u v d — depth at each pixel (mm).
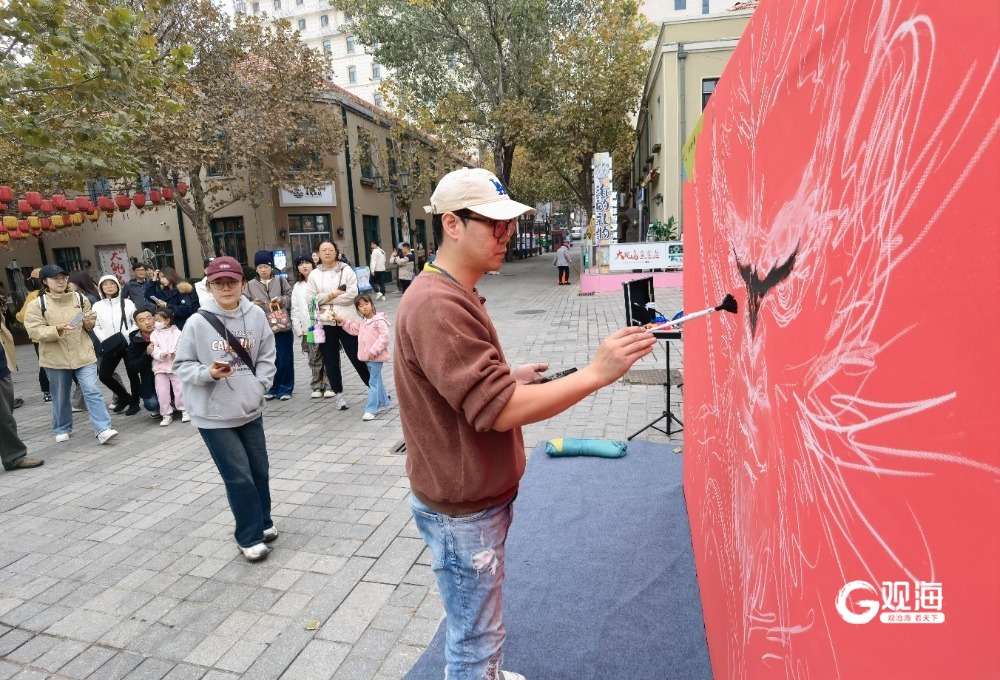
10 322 14250
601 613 2529
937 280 646
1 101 5227
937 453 660
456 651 1728
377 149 21234
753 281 1604
